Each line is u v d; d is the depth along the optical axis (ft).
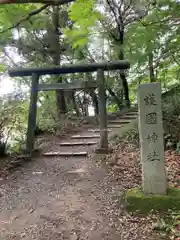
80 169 18.28
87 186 15.37
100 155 20.39
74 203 13.39
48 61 32.04
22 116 25.02
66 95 43.37
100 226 11.14
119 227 10.96
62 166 19.29
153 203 11.84
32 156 21.74
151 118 12.33
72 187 15.42
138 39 16.43
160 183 12.20
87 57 33.50
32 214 12.58
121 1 28.45
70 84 21.72
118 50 23.82
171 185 13.88
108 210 12.39
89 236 10.50
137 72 36.55
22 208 13.26
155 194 12.19
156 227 10.58
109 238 10.28
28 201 14.02
